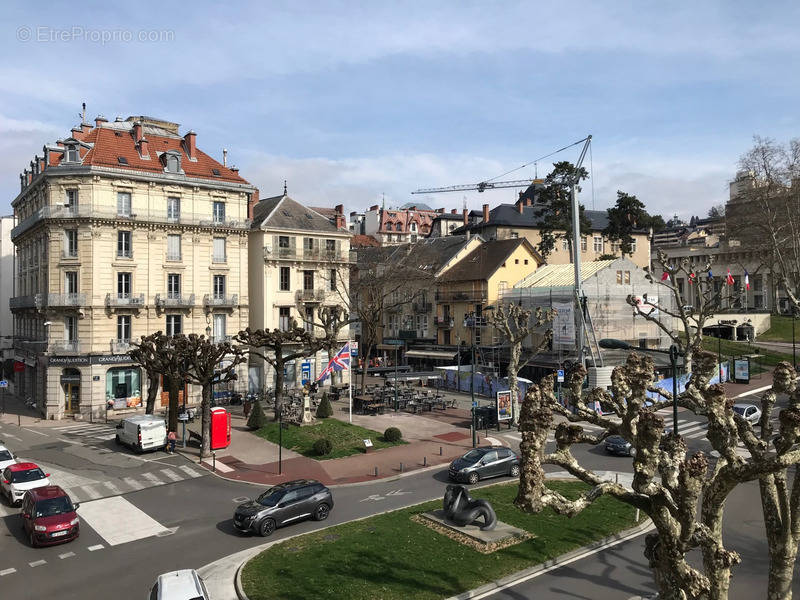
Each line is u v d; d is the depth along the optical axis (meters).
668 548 11.12
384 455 33.06
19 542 21.22
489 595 16.17
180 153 50.12
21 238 54.25
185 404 45.88
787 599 12.66
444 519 21.28
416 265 70.75
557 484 26.39
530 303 59.25
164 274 49.00
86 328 45.53
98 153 47.47
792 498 12.52
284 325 57.50
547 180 72.25
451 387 56.38
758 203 63.59
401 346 74.69
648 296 58.19
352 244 100.81
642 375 12.35
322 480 28.64
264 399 50.84
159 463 32.16
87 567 18.95
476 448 31.58
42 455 34.12
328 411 41.81
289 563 18.16
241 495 26.58
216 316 52.06
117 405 46.62
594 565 18.09
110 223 46.31
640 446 11.30
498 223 80.75
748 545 19.72
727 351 63.91
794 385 12.57
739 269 83.00
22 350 54.28
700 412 13.09
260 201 65.81
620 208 73.88
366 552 18.73
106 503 25.52
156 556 19.73
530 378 56.28
